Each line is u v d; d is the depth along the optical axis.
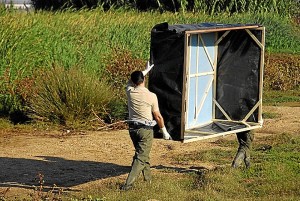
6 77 41.00
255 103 27.55
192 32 23.22
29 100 39.44
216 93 28.17
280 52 71.62
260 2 80.69
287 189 24.00
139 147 23.22
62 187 24.78
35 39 44.81
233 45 27.73
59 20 52.91
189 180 25.42
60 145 33.62
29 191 24.28
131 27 56.31
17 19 47.19
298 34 79.81
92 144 34.00
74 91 39.00
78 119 39.03
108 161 30.00
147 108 22.95
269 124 40.72
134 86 23.34
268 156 29.92
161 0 79.88
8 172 27.33
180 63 23.20
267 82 59.62
